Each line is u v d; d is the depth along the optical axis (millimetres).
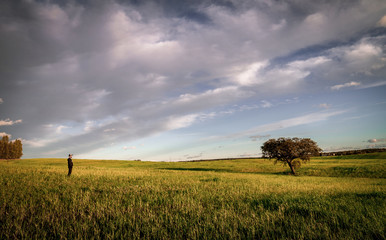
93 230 5535
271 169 49719
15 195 9219
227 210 7457
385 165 40156
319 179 24516
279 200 9188
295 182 19234
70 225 5801
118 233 5254
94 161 77250
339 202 8617
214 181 17969
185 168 53656
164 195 10375
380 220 5848
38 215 6574
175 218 6500
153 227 5551
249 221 6027
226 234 5203
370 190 12469
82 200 8578
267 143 43594
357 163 48969
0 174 16828
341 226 5707
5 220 6125
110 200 8836
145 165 62000
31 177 16109
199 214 6844
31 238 4926
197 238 5059
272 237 5004
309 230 5199
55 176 17531
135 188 12180
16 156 100250
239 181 18469
